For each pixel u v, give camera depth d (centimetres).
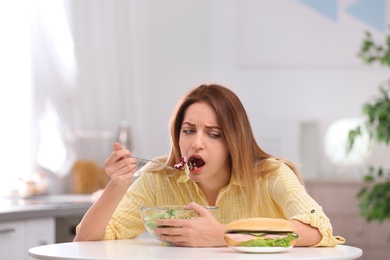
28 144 434
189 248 210
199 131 229
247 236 199
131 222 246
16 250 338
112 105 506
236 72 602
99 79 495
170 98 574
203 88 237
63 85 461
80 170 464
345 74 591
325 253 201
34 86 438
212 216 217
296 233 215
